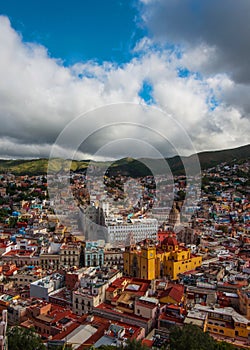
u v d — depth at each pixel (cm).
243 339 6862
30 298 8962
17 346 5888
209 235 18550
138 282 9519
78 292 8656
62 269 11738
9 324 7856
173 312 7575
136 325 7288
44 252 14250
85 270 10594
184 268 11544
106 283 9012
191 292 8969
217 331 7131
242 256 13562
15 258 13775
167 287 9056
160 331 7081
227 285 9350
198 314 7288
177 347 5875
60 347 5994
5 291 10069
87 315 7769
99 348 5750
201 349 5625
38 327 7381
